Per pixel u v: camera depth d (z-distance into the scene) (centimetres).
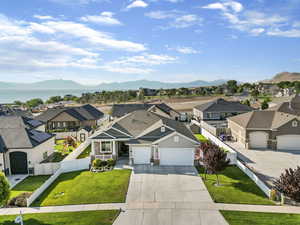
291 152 2808
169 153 2394
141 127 2770
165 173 2155
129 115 3222
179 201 1603
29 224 1352
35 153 2419
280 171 2177
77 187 1881
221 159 1833
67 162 2292
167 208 1509
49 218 1420
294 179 1464
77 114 4647
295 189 1429
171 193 1730
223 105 4941
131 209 1505
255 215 1409
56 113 4572
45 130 4191
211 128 3897
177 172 2181
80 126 4462
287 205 1537
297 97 4100
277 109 3703
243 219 1362
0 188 1458
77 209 1527
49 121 4425
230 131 3734
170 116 4825
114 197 1680
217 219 1369
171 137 2377
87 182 1978
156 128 2502
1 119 2738
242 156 2667
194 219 1372
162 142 2384
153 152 2409
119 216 1421
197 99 10194
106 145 2509
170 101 9731
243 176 2064
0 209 1560
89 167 2375
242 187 1828
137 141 2427
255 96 10275
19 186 2000
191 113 6225
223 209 1488
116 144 2569
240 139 3266
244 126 3041
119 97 10906
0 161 2217
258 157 2625
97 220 1378
